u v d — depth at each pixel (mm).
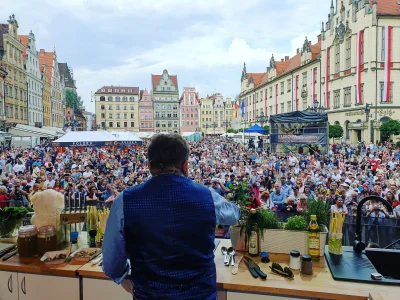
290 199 8219
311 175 14734
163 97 107062
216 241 3691
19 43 49281
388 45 35625
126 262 2141
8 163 20328
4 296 3129
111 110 105312
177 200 1930
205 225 1953
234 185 3475
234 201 3357
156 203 1915
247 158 23703
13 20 46938
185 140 2213
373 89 35781
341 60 40844
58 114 77062
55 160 23141
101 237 3543
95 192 11492
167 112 107500
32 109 56375
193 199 1958
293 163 20422
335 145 31469
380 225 6590
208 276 1955
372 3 35406
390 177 15719
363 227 6566
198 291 1879
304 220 3293
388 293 2363
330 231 3236
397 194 10336
